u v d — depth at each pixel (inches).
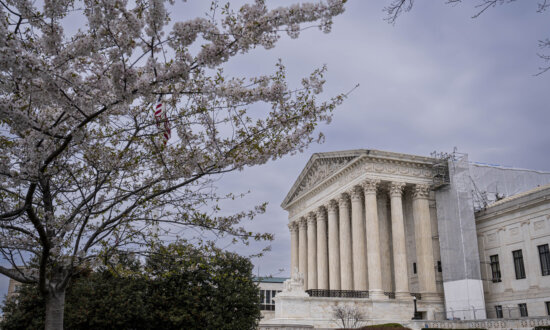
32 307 1224.8
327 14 484.4
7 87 455.8
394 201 2817.4
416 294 2760.8
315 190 3533.5
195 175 650.8
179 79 486.0
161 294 1250.6
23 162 529.0
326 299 2456.9
